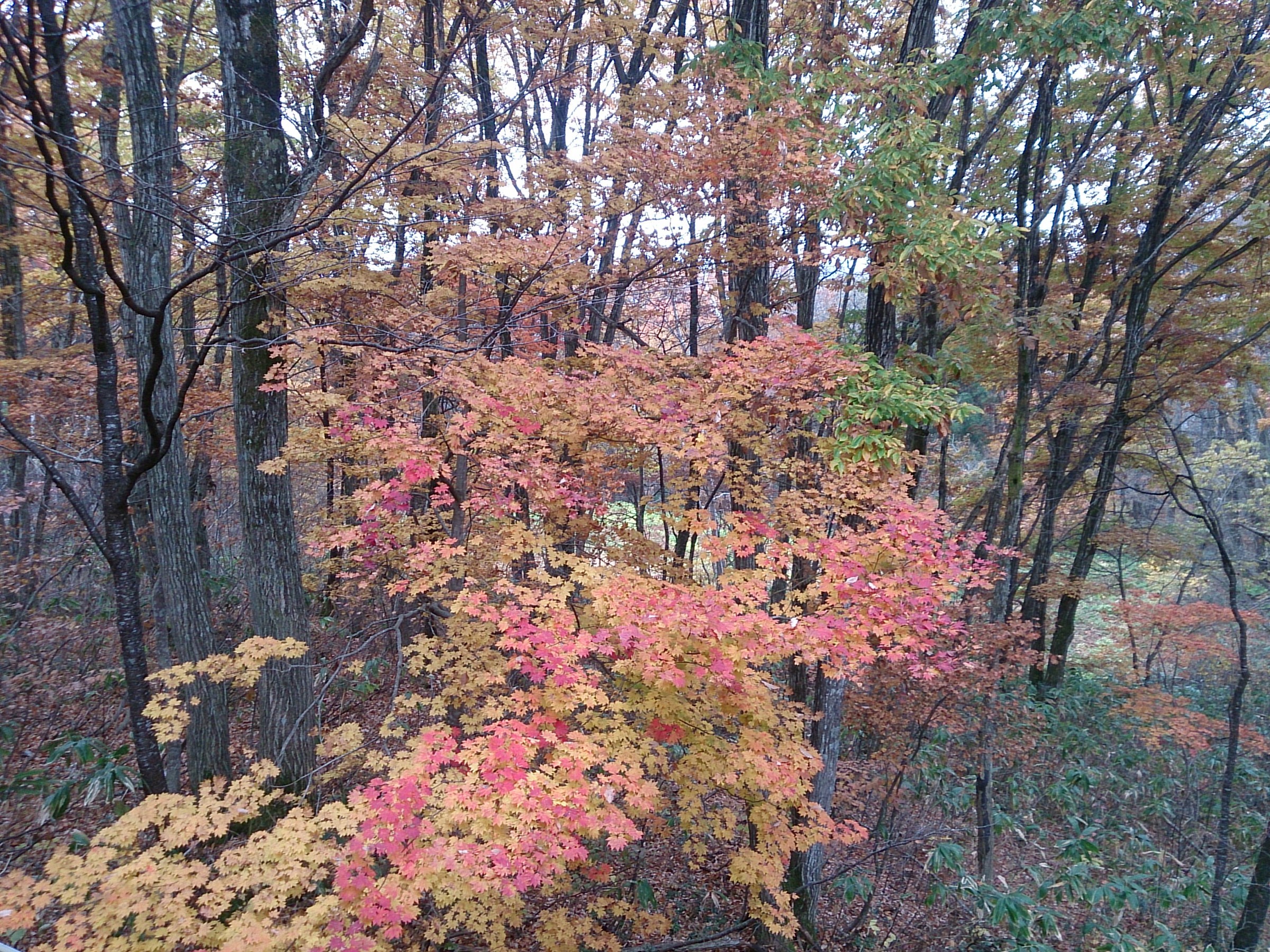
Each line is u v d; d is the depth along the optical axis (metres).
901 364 7.51
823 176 6.32
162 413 6.55
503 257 6.45
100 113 4.84
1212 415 22.20
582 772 3.75
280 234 5.02
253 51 6.04
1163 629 11.23
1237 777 10.55
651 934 5.76
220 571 13.16
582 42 9.48
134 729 4.20
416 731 7.29
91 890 3.46
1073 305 12.09
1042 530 14.45
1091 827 8.60
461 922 4.73
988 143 12.43
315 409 6.29
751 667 5.52
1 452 8.07
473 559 6.17
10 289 7.98
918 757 9.12
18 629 8.49
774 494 8.23
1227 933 7.89
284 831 3.48
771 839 5.10
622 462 6.75
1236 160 11.24
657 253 7.80
